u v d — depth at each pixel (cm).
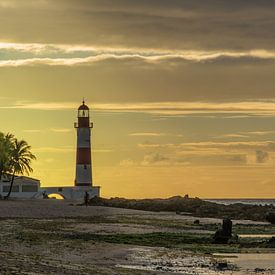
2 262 5094
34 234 8300
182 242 8031
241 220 14300
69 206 17050
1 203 16562
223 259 6481
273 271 5791
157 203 19988
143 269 5675
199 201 19825
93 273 4981
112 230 9838
